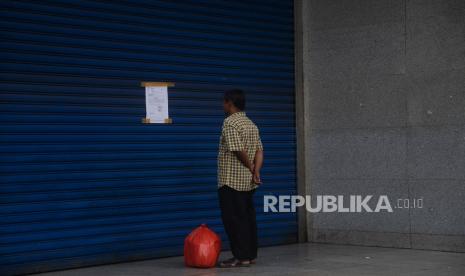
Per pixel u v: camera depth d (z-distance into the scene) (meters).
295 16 11.10
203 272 8.36
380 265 8.74
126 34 9.28
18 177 8.34
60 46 8.70
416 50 10.11
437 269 8.44
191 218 9.89
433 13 9.97
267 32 10.79
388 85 10.34
